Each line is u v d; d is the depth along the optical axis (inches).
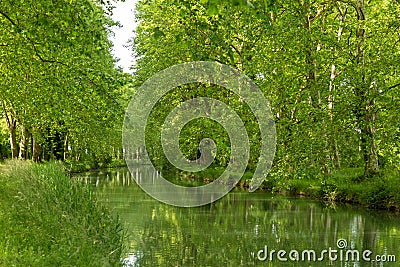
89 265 320.5
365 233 631.2
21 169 774.5
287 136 796.0
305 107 828.0
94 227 397.7
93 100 664.4
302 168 745.6
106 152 2191.2
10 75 727.7
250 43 824.3
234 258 499.2
